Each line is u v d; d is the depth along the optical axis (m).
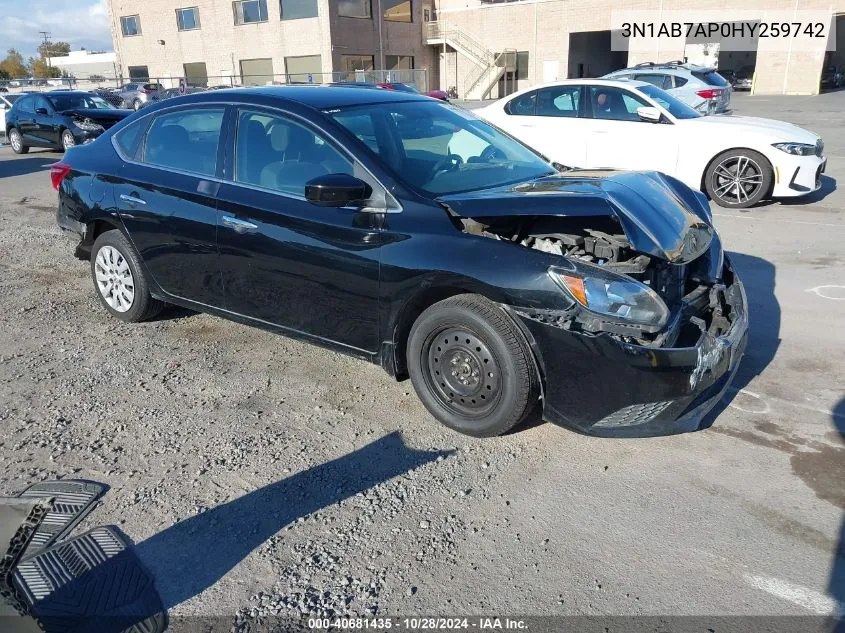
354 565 2.68
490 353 3.30
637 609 2.44
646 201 3.53
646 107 8.76
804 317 5.00
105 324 5.23
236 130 4.19
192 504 3.06
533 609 2.45
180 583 2.60
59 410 3.90
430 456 3.39
